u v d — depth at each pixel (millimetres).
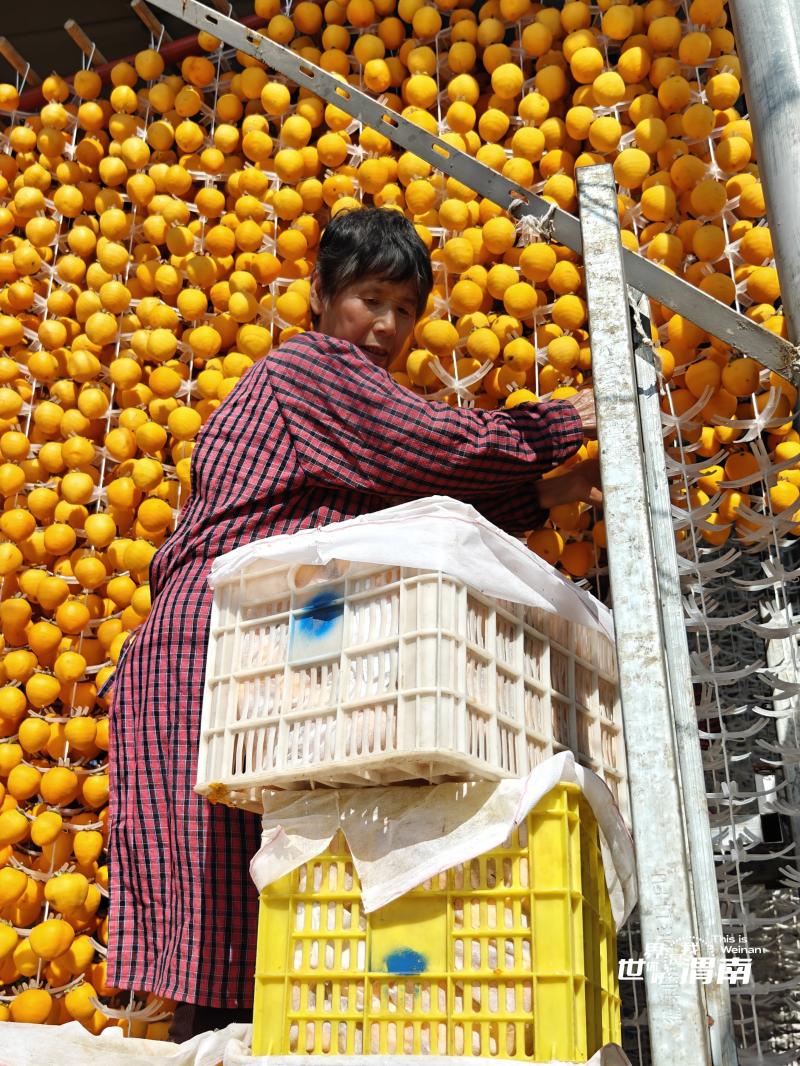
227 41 2020
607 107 2496
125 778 1807
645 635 1242
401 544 1411
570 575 2273
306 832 1443
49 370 2807
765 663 2332
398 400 1832
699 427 2270
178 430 2520
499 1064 1273
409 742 1328
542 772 1365
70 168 3008
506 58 2658
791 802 2133
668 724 1207
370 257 2068
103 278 2809
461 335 2400
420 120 2590
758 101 1729
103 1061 1520
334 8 2865
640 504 1300
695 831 1495
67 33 3357
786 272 1652
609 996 1463
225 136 2754
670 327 2248
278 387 1876
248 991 1664
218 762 1525
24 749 2549
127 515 2629
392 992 1358
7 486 2697
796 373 1647
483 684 1422
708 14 2502
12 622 2619
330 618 1479
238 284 2574
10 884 2342
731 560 2055
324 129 2873
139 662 1835
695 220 2387
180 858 1718
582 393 2057
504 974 1325
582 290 2395
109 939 1753
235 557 1568
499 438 1848
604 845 1458
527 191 1931
